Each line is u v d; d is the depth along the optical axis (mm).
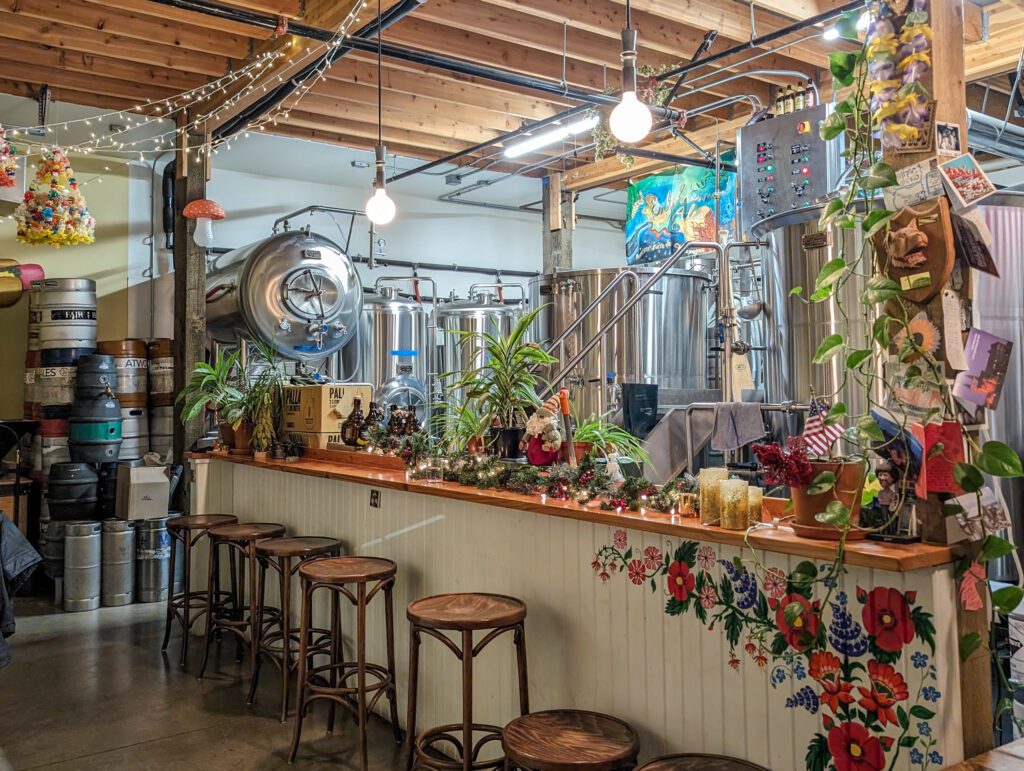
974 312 2061
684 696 2453
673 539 2494
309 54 5406
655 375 7020
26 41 5945
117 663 4727
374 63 6488
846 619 2045
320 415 4754
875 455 2123
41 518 6617
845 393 4188
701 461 4852
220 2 5062
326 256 7148
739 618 2297
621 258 11594
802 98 5793
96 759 3451
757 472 4121
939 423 1967
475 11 5500
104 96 6855
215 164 8453
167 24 5703
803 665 2135
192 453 5629
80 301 6824
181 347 6777
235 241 8609
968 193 1968
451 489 3291
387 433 4449
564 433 3408
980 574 2000
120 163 7562
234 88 6320
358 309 7414
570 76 6512
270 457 4879
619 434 3705
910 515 2031
